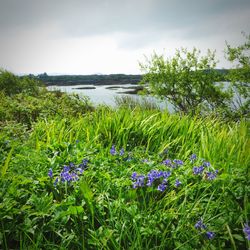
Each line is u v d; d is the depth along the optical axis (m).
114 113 5.77
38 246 2.40
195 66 10.20
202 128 5.17
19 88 13.12
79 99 7.62
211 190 3.16
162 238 2.47
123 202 2.87
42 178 3.02
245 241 2.47
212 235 2.40
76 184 3.10
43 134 4.94
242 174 3.34
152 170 3.32
